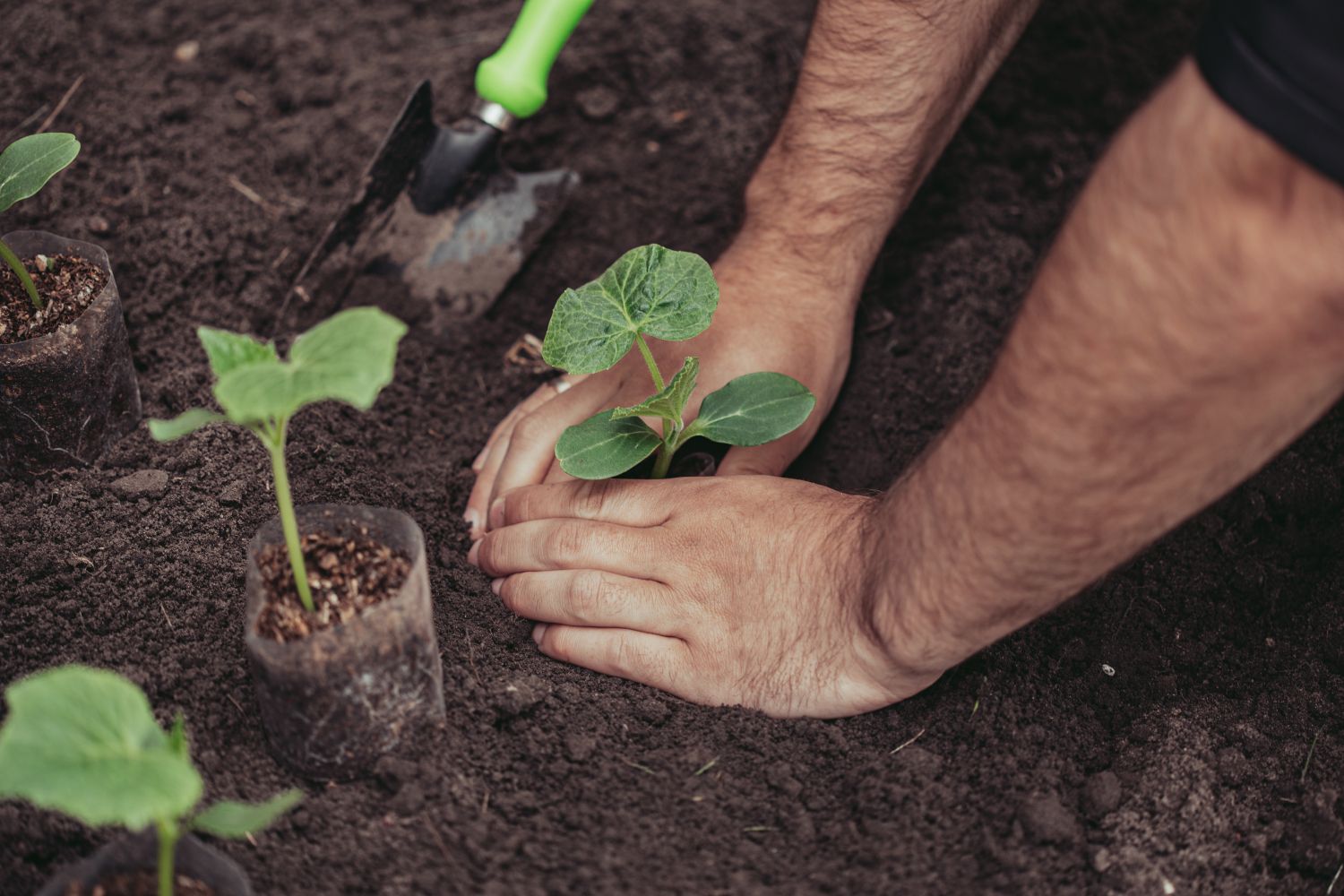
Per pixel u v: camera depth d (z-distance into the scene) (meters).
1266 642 0.85
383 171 0.99
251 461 0.89
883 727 0.81
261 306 0.99
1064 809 0.78
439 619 0.85
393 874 0.74
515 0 1.20
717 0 1.18
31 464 0.87
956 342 0.99
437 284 1.01
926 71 0.91
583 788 0.78
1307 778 0.80
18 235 0.87
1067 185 1.06
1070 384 0.67
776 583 0.81
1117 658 0.84
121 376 0.89
